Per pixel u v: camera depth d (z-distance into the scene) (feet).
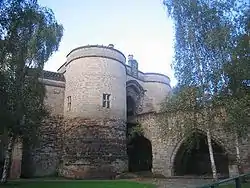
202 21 56.59
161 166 76.74
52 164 83.51
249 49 48.21
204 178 68.69
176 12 59.31
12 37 41.22
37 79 61.77
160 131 77.15
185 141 67.21
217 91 53.31
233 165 61.87
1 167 72.54
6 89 42.60
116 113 82.38
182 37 57.82
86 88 81.30
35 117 59.82
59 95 89.76
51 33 63.05
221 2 56.44
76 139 78.74
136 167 93.81
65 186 51.44
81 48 85.20
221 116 54.34
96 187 49.83
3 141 57.88
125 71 91.04
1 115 42.01
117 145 80.02
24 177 78.02
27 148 78.69
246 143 60.34
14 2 40.06
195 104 56.34
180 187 49.73
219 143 64.34
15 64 47.75
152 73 113.50
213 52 54.24
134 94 105.50
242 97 49.80
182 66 57.00
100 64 83.20
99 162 75.66
